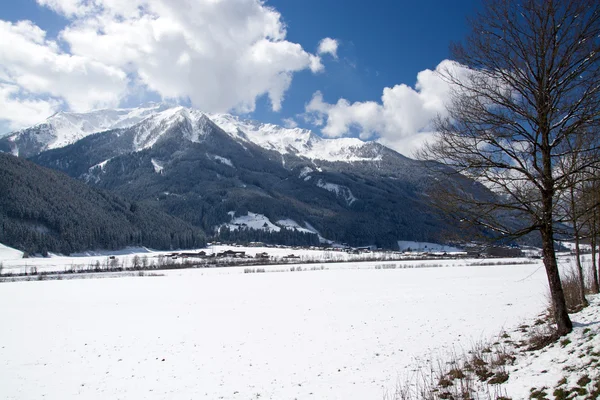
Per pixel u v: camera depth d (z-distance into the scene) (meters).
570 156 12.67
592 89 11.16
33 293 51.09
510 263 94.50
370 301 37.19
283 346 21.97
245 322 29.50
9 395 16.27
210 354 21.23
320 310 33.28
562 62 11.37
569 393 9.08
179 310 36.28
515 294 34.34
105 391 16.41
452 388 12.20
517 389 10.48
